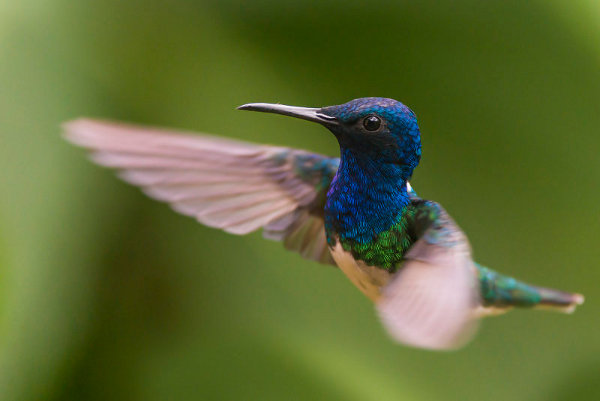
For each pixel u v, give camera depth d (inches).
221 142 63.2
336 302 65.0
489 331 65.1
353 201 62.2
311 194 63.2
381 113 62.0
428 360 64.8
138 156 62.7
